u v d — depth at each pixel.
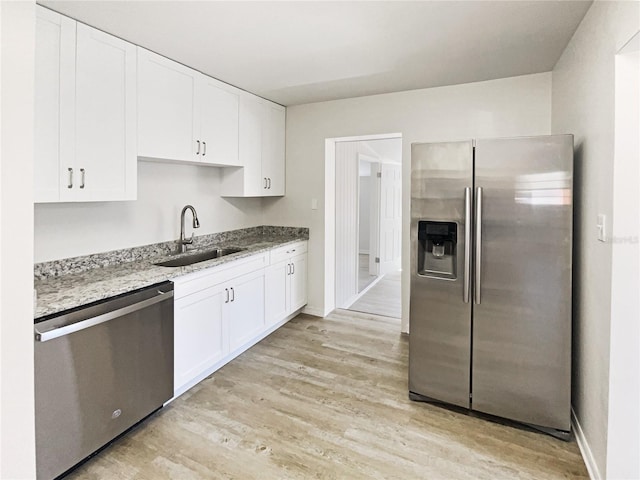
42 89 1.91
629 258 1.61
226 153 3.26
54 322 1.67
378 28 2.23
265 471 1.85
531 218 2.12
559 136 2.05
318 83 3.29
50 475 1.69
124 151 2.34
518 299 2.18
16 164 0.83
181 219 3.10
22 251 0.85
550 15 2.08
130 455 1.95
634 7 1.41
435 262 2.46
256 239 3.98
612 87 1.64
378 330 3.77
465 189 2.26
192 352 2.54
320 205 4.05
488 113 3.24
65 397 1.73
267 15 2.07
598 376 1.80
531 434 2.16
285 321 4.00
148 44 2.42
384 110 3.64
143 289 2.14
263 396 2.54
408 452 1.99
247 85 3.32
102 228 2.58
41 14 1.90
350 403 2.46
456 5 1.98
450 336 2.36
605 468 1.68
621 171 1.60
